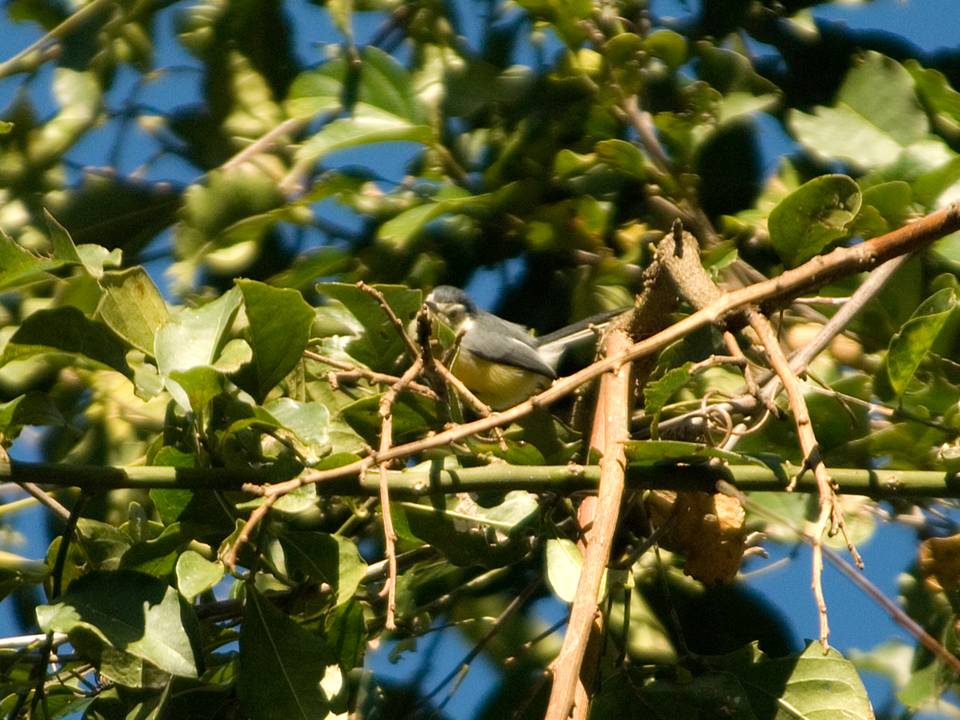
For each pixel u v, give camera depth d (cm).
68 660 359
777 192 470
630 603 395
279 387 396
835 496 269
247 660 314
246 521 326
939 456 360
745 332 442
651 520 391
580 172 475
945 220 301
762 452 370
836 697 348
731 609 430
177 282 455
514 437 394
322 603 354
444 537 338
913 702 375
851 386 394
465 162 491
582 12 463
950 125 469
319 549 322
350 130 451
